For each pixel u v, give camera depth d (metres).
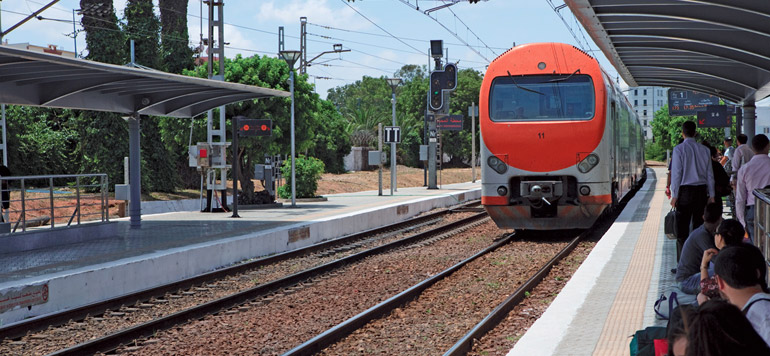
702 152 10.07
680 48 13.89
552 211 15.84
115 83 13.98
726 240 5.58
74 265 11.22
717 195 10.87
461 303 9.81
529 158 15.48
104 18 30.59
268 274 13.05
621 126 19.28
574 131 15.32
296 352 7.07
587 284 9.06
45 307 9.85
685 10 10.51
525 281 11.23
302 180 27.12
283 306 10.10
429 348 7.55
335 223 19.05
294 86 24.91
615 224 15.84
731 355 2.22
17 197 24.75
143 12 32.66
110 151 29.22
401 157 60.97
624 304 7.84
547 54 15.86
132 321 9.40
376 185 41.81
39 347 8.09
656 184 35.19
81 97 14.81
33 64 11.57
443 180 50.00
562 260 13.27
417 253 15.25
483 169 15.84
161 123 23.98
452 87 32.09
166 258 12.41
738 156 13.05
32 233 13.33
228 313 9.70
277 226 17.11
